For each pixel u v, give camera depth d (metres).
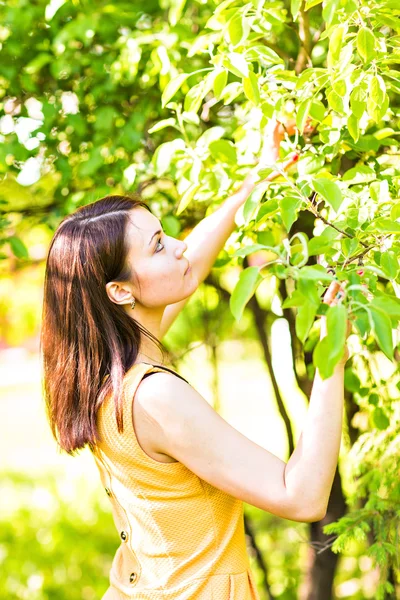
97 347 1.46
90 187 2.51
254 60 1.67
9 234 2.71
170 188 2.58
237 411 7.52
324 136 1.66
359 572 3.64
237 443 1.33
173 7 1.92
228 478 1.32
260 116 1.83
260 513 3.86
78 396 1.48
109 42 2.48
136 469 1.41
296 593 3.45
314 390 1.30
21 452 6.79
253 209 1.43
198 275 1.83
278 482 1.29
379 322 1.07
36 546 4.21
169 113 2.43
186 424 1.34
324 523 2.73
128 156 2.50
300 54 2.04
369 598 3.49
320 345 1.06
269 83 1.74
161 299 1.48
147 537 1.43
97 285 1.46
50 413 1.54
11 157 2.54
